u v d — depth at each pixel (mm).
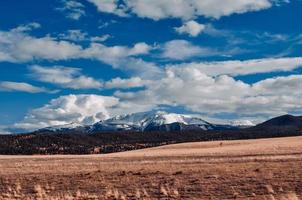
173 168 52438
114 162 71438
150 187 38688
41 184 43969
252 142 158500
